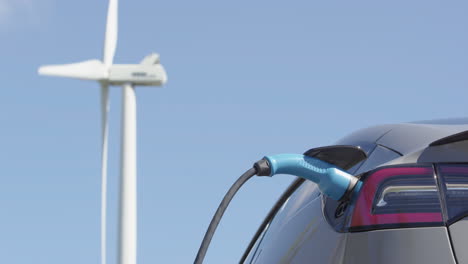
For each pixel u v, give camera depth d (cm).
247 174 273
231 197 269
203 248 266
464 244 227
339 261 239
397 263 228
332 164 268
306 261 257
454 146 247
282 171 268
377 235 235
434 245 228
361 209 243
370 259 233
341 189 256
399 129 283
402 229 233
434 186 238
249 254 370
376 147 278
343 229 246
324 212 267
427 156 246
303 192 321
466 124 270
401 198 238
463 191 236
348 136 334
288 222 307
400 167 245
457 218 231
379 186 243
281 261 281
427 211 234
